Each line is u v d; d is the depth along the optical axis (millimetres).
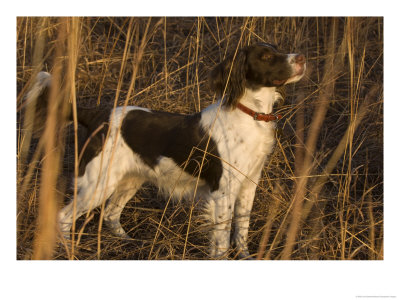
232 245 3203
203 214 3086
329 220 3328
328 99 3789
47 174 2344
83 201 3168
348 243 3096
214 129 2947
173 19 5426
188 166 3031
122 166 3180
